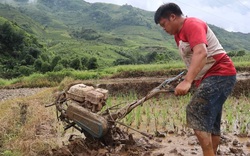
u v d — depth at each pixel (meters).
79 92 5.43
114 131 5.64
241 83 12.97
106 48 104.75
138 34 192.75
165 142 6.35
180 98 11.39
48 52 69.81
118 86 14.70
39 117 7.93
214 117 3.94
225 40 183.88
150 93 5.04
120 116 5.28
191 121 3.92
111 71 21.66
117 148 5.61
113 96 14.03
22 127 6.80
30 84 21.97
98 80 17.81
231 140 6.49
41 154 5.43
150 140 6.47
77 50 95.94
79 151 5.42
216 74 3.90
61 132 7.15
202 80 4.01
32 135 6.35
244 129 7.21
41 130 7.16
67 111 5.41
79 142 5.52
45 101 11.32
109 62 79.25
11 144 5.71
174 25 3.93
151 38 185.75
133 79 17.17
